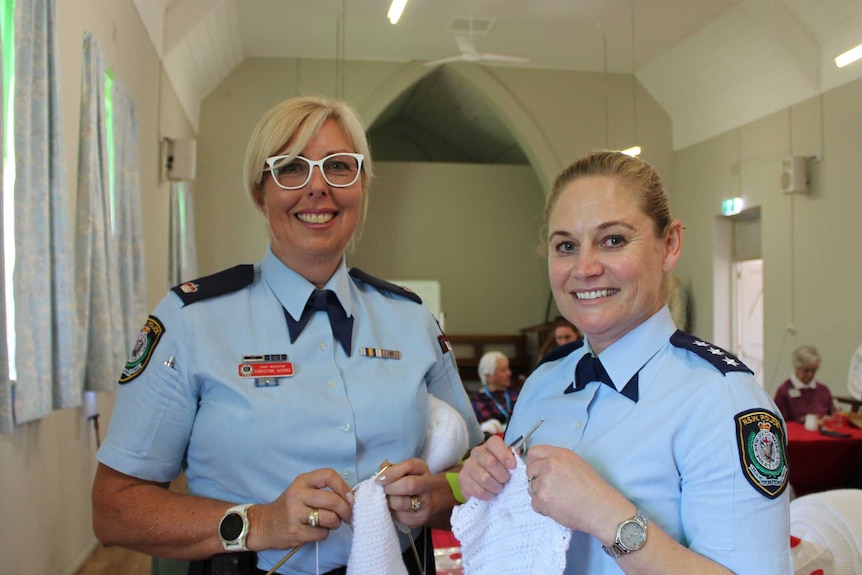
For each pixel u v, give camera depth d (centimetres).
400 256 1115
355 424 131
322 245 134
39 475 305
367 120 920
